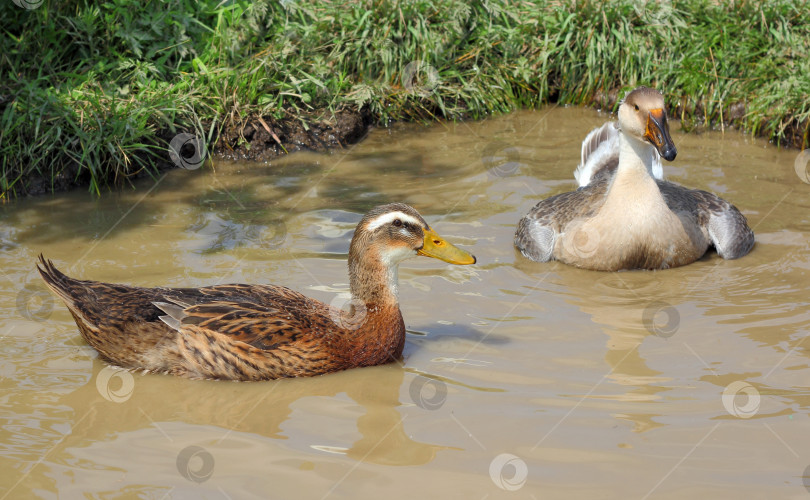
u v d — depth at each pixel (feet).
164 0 35.58
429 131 35.91
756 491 15.26
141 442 17.07
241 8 35.94
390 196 29.53
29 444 16.94
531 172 31.65
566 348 20.67
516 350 20.59
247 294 20.35
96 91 32.45
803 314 22.03
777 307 22.49
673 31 38.27
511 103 38.06
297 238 26.35
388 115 36.35
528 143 34.47
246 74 34.45
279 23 37.01
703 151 33.60
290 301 20.36
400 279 24.36
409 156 33.22
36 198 29.45
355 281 20.07
